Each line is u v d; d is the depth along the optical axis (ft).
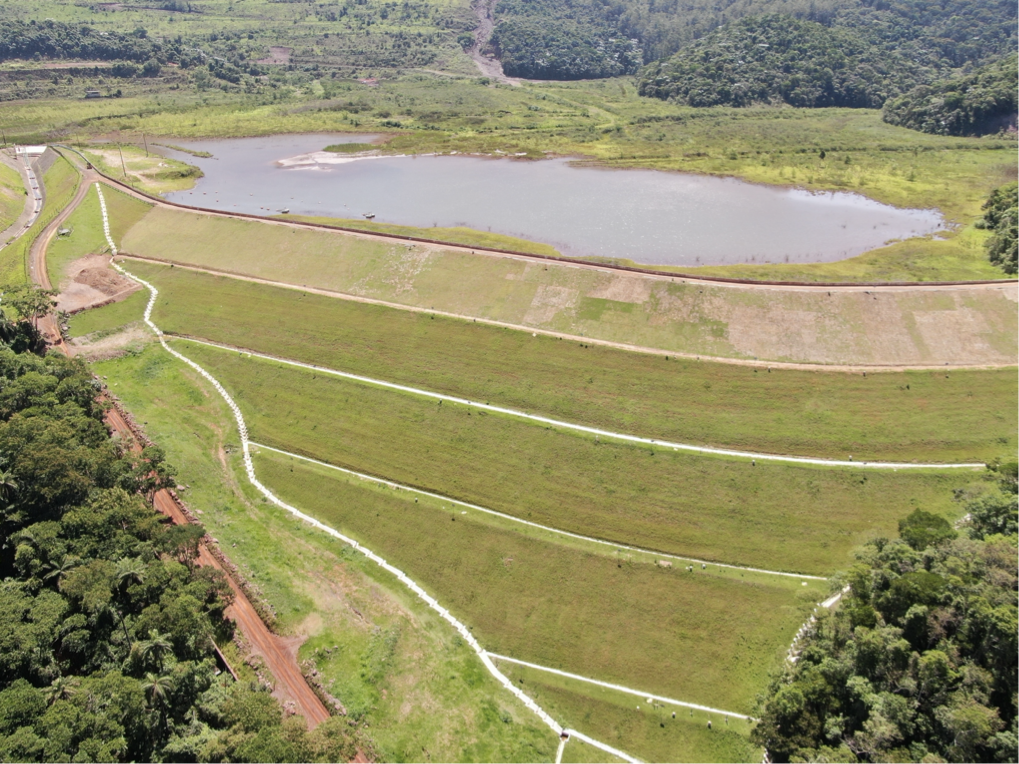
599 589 292.61
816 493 321.93
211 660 231.50
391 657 258.78
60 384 334.85
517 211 595.88
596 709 254.88
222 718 213.66
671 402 368.27
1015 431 343.05
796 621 275.59
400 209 606.14
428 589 295.28
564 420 364.58
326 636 262.88
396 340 423.23
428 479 342.64
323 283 482.28
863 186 639.76
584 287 443.73
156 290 487.20
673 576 294.66
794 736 213.25
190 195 652.07
